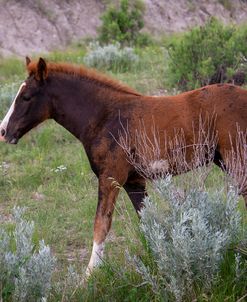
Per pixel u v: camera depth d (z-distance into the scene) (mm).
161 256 6703
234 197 7176
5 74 20703
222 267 7129
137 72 19531
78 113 8688
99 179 8531
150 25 35000
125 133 8344
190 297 6781
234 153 8039
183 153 8148
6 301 6789
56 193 11375
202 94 8266
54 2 33469
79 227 9977
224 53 16891
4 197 11516
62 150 13664
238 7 40406
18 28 31344
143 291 7109
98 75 8766
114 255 8312
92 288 7238
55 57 23141
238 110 8062
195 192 7293
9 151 13773
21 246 7066
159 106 8414
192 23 37156
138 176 8602
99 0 35062
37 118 8820
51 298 7086
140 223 7656
